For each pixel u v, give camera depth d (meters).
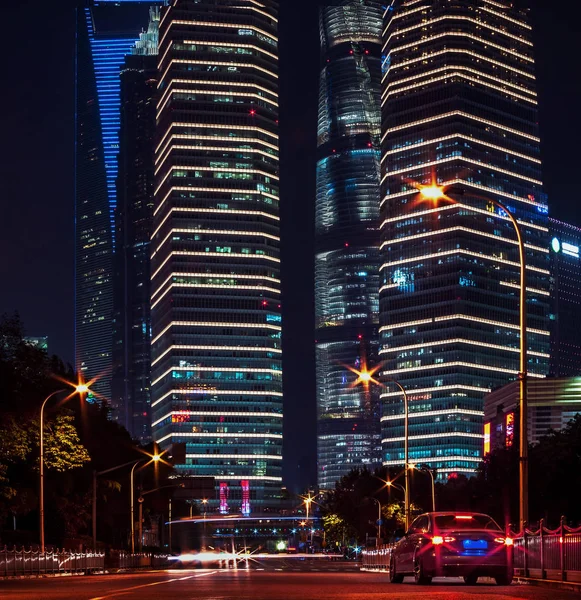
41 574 81.00
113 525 161.50
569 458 123.69
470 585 42.31
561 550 42.19
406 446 95.00
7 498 104.12
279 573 81.69
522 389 51.72
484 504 154.25
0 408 94.25
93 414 153.25
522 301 52.44
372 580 53.69
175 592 37.22
